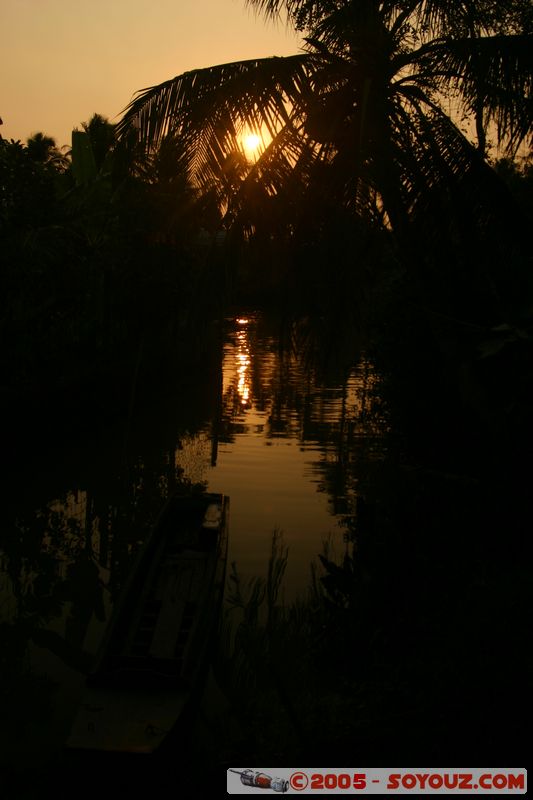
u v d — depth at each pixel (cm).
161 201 1280
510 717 431
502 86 856
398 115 890
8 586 853
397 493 956
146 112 912
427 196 846
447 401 934
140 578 727
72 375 1631
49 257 1369
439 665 500
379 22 884
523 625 493
